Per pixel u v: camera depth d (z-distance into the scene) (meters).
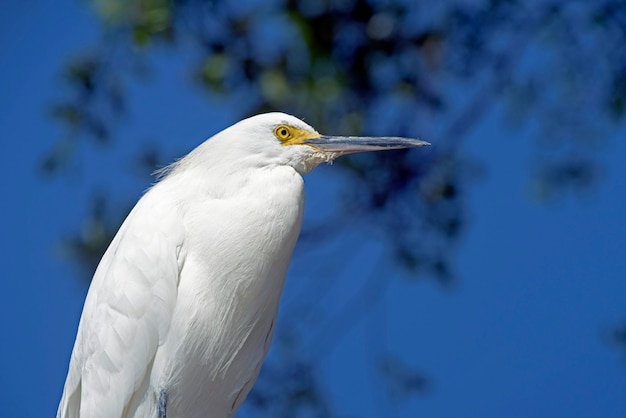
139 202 4.85
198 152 4.85
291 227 4.83
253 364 4.84
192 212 4.82
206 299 4.81
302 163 4.85
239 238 4.82
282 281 4.84
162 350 4.80
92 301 4.84
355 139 4.86
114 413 4.80
